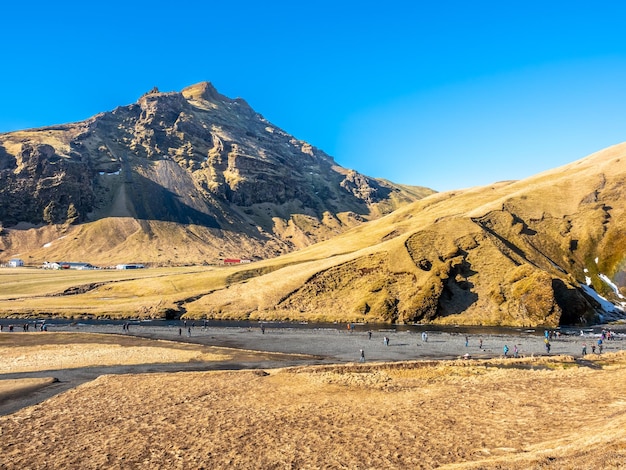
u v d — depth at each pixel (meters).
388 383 47.09
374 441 29.83
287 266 161.12
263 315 117.81
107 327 101.50
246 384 46.81
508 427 31.75
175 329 98.88
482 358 64.81
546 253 137.50
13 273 191.62
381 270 129.50
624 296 123.44
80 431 32.44
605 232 138.88
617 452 19.36
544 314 104.31
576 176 168.88
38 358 62.81
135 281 160.25
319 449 28.61
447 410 36.69
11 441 30.53
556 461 20.75
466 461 25.69
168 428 32.94
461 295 115.00
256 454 27.95
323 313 118.06
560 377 48.00
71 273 192.25
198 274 165.12
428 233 140.12
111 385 46.41
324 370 54.62
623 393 39.47
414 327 102.75
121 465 26.52
